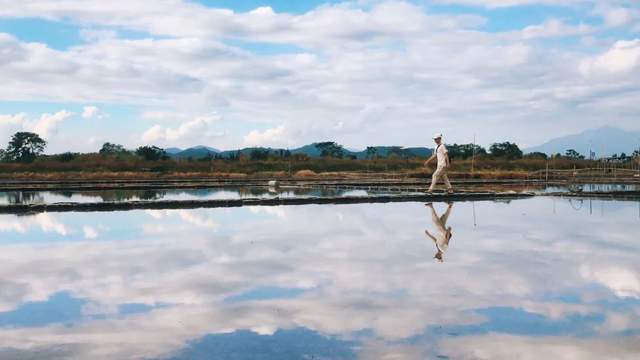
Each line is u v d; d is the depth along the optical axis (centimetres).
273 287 685
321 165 6412
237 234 1163
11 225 1339
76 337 508
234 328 530
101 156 6319
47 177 4647
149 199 2214
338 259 868
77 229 1262
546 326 533
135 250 964
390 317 561
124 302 623
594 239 1081
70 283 714
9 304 616
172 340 499
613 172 4988
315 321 550
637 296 642
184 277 743
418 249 961
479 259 865
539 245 1005
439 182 3519
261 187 3061
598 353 465
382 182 3497
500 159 7100
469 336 505
